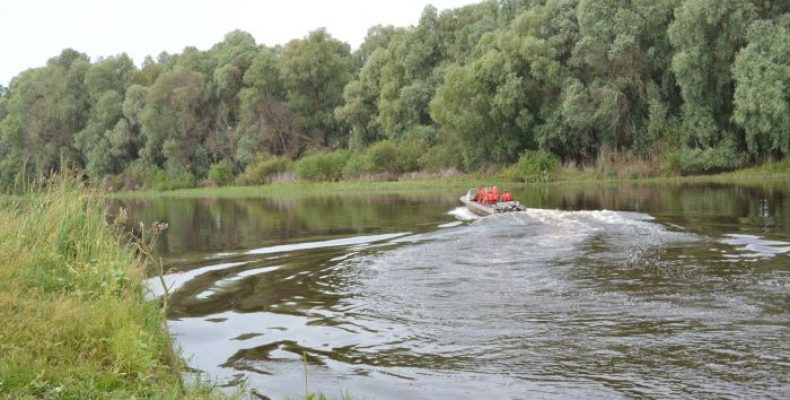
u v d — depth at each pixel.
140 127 81.44
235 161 76.19
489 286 10.52
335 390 6.62
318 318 9.24
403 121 65.56
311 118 77.00
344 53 85.75
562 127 49.06
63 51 93.81
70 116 86.69
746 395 5.90
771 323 7.82
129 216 32.69
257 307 10.03
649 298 9.23
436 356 7.41
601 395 6.10
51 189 11.87
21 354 6.32
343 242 17.34
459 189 45.75
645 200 26.48
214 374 7.22
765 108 38.34
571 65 49.84
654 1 45.16
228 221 26.91
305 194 52.81
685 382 6.27
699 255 12.30
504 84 50.84
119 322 7.55
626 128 47.75
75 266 9.84
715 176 42.69
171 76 75.00
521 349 7.45
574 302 9.25
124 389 6.17
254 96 73.88
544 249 13.70
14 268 8.75
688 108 44.12
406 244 15.98
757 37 39.41
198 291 11.39
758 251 12.53
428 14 67.38
